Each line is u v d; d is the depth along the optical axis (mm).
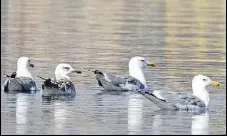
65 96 26141
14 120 22172
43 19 53562
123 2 68812
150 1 70250
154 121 22469
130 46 40188
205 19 56000
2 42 40938
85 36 44531
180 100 24281
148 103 25219
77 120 22359
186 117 23297
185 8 64562
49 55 36125
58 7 63000
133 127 21625
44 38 43281
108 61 34438
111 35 45125
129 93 27344
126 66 33031
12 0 67688
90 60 34688
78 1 69562
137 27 49656
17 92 26656
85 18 54688
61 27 49094
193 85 24891
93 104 24891
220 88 28016
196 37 45125
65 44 40656
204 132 21234
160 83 28875
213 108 24719
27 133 20625
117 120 22469
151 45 40844
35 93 26609
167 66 33000
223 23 53531
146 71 31422
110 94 26891
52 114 23156
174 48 39812
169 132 21141
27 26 49312
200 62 34500
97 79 27703
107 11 60125
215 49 39656
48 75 30391
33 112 23375
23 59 27984
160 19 55250
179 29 49312
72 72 27719
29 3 65812
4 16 54812
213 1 72438
